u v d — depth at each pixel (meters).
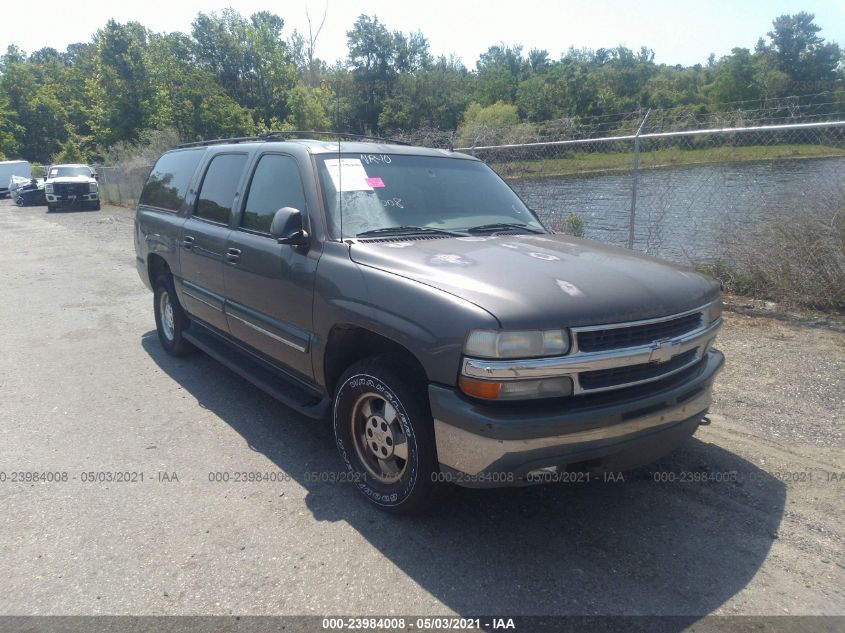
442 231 3.96
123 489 3.73
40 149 61.50
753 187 7.34
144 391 5.34
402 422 3.20
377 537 3.24
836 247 6.64
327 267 3.60
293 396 4.12
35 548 3.16
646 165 8.78
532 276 3.09
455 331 2.84
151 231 6.12
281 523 3.37
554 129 10.54
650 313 3.05
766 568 2.98
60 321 7.75
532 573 2.95
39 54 99.44
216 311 4.96
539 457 2.80
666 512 3.45
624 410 2.92
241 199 4.68
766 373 5.27
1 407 5.00
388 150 4.47
